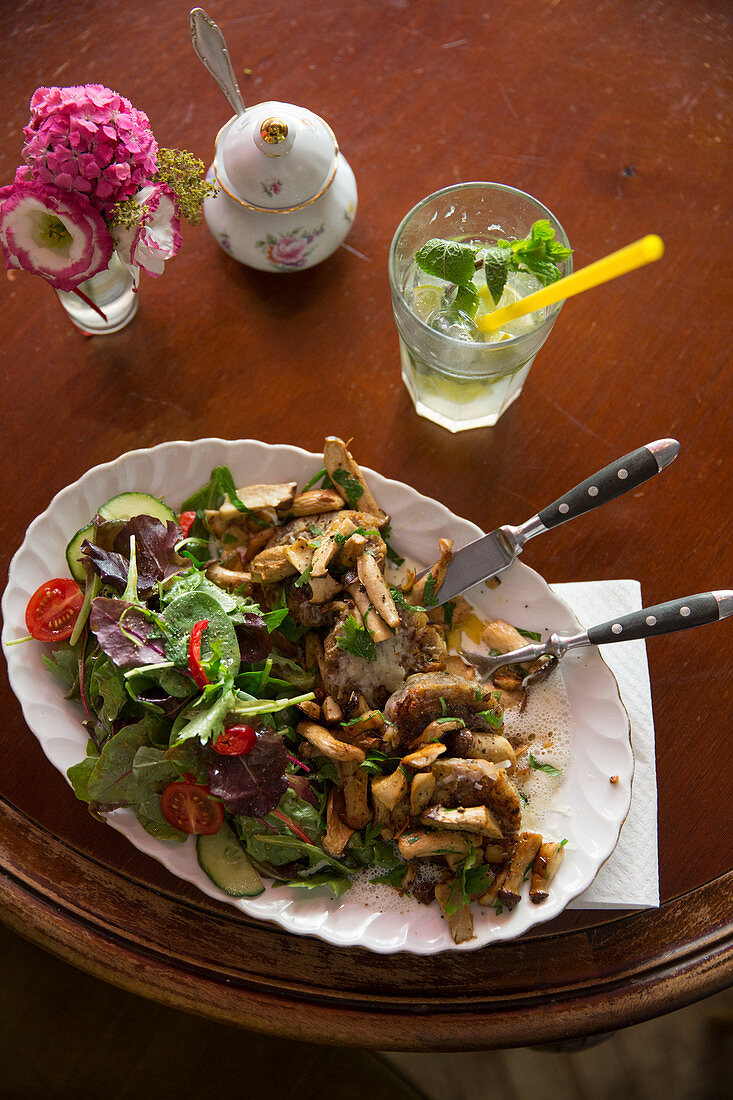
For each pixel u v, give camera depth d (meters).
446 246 0.60
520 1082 0.92
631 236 0.72
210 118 0.72
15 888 0.63
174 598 0.60
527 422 0.70
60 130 0.57
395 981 0.64
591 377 0.71
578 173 0.73
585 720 0.64
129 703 0.62
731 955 0.63
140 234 0.61
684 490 0.69
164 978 0.62
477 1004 0.63
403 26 0.74
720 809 0.65
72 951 0.62
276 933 0.64
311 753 0.62
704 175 0.73
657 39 0.75
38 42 0.73
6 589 0.63
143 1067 0.72
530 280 0.65
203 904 0.64
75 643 0.63
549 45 0.74
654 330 0.71
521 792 0.64
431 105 0.73
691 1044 0.93
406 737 0.62
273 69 0.73
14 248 0.60
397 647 0.63
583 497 0.62
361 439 0.70
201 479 0.67
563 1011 0.62
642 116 0.74
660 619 0.61
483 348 0.61
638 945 0.64
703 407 0.70
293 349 0.71
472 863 0.60
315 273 0.72
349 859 0.62
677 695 0.67
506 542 0.64
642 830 0.65
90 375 0.70
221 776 0.58
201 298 0.71
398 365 0.71
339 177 0.66
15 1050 0.71
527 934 0.64
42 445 0.69
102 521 0.64
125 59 0.73
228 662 0.59
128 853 0.65
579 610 0.67
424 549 0.67
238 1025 0.62
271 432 0.70
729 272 0.72
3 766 0.66
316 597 0.63
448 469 0.70
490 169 0.73
